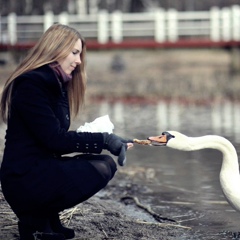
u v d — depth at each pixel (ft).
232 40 131.23
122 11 227.20
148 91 111.14
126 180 35.14
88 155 20.59
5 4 181.37
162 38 134.92
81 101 21.53
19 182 19.42
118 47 133.59
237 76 127.85
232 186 22.21
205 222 26.21
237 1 222.69
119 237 22.99
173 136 21.66
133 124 63.72
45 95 19.44
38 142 19.65
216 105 88.43
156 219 26.45
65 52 19.89
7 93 20.01
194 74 131.95
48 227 20.47
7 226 22.98
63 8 203.41
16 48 105.91
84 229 23.48
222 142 22.21
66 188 19.52
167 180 35.14
